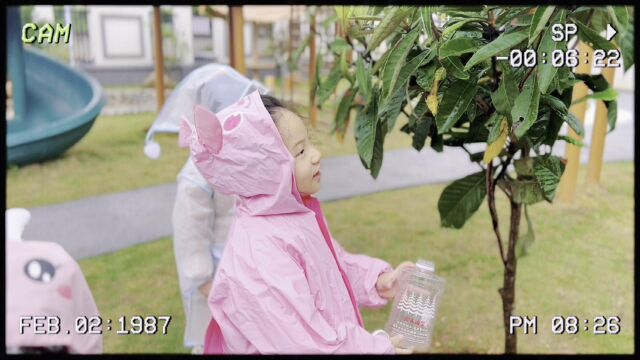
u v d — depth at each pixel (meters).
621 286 2.45
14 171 4.05
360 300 1.38
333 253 1.29
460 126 1.60
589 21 1.26
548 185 1.33
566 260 2.69
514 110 1.10
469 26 1.27
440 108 1.20
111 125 5.64
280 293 1.05
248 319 1.07
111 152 4.63
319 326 1.06
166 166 4.31
